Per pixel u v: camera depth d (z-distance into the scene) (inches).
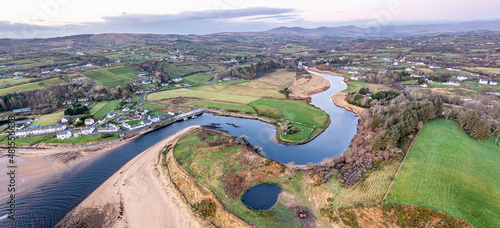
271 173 3233.3
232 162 3444.9
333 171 3127.5
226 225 2456.9
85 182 3292.3
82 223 2571.4
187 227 2497.5
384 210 2245.3
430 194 2341.3
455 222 1967.3
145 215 2672.2
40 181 3319.4
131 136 4756.4
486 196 2272.4
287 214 2518.5
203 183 3019.2
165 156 3870.6
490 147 3287.4
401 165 2957.7
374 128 4131.4
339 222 2330.2
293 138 4475.9
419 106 4404.5
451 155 3009.4
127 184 3218.5
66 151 4156.0
